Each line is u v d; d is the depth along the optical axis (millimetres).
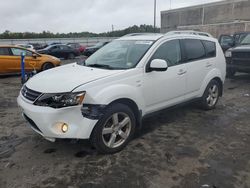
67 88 3607
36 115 3600
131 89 4133
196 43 5598
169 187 3248
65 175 3494
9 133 4887
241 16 40938
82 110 3650
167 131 4953
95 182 3346
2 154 4062
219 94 6398
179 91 5117
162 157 3963
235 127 5176
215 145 4375
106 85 3859
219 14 44562
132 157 3959
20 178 3430
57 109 3518
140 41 4910
